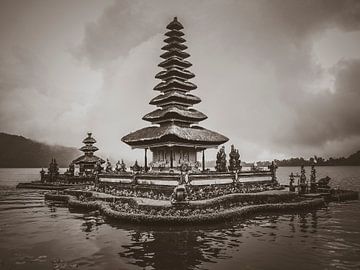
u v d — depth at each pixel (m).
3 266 18.05
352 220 31.20
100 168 49.69
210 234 25.08
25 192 61.41
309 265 17.86
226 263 18.28
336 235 24.86
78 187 58.84
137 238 23.92
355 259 18.88
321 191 48.31
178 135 43.41
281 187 46.50
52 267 17.84
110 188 44.59
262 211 35.09
